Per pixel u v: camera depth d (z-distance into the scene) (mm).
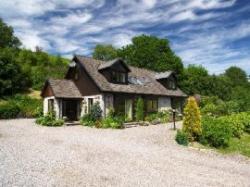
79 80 30188
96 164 11258
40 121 25781
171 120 31125
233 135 22578
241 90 51031
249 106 38469
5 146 13383
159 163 12281
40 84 50688
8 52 48188
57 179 9031
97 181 9172
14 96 42219
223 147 18578
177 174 10797
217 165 13164
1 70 43781
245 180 10898
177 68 53500
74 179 9164
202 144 18594
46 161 11070
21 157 11414
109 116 26016
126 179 9641
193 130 18766
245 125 25500
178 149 16016
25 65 54062
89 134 19578
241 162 14727
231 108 36156
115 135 19562
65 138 17078
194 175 10875
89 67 29391
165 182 9664
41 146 14000
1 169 9586
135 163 11906
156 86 34812
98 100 27578
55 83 28969
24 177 8961
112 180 9398
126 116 29203
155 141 17812
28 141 15312
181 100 38500
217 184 9977
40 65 61375
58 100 28109
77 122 27109
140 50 53688
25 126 23500
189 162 13078
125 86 30094
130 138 18469
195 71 58156
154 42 53844
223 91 57125
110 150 14070
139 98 29594
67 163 11047
